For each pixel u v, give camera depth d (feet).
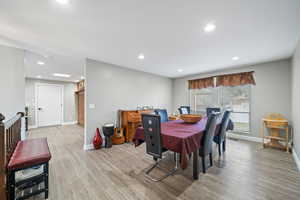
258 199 5.22
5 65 8.39
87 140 10.94
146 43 8.15
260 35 7.12
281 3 4.77
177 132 6.68
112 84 12.70
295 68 8.87
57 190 5.81
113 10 5.18
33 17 5.56
